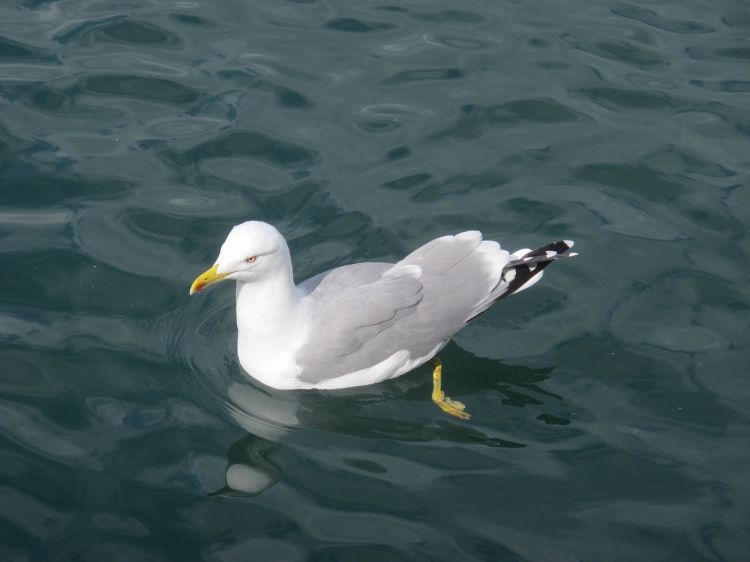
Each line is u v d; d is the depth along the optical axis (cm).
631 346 285
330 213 305
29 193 304
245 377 281
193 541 255
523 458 269
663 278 295
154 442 268
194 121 320
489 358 285
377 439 272
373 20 347
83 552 252
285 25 344
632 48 341
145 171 310
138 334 283
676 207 307
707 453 269
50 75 328
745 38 344
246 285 273
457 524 259
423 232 302
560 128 322
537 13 351
